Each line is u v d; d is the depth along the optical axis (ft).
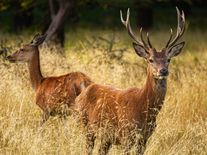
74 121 55.93
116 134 52.26
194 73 77.46
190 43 138.92
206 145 56.49
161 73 50.62
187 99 66.33
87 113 55.06
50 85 65.46
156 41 138.62
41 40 68.49
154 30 172.65
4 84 65.21
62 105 62.69
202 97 67.36
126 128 51.42
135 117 51.21
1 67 71.61
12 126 55.01
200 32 165.78
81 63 78.33
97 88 55.36
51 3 103.91
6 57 69.10
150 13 183.32
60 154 51.85
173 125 60.08
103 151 54.24
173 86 72.28
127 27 55.06
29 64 67.87
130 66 82.94
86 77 63.77
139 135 50.72
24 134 53.31
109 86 55.31
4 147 53.52
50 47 85.71
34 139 52.49
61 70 75.41
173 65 91.76
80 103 55.88
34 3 114.42
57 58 78.02
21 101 62.44
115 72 73.72
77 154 52.16
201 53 122.01
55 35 101.35
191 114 64.03
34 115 63.72
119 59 85.05
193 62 100.17
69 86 63.52
